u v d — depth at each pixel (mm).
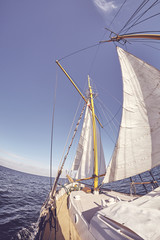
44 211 5535
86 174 12289
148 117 6113
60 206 5945
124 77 7734
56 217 4914
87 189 7031
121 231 2070
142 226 1788
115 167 5910
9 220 10961
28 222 10992
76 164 13984
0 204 15289
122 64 8133
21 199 19469
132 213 2199
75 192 6512
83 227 3361
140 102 6648
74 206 4594
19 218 11758
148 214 2033
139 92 6875
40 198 22469
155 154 5320
